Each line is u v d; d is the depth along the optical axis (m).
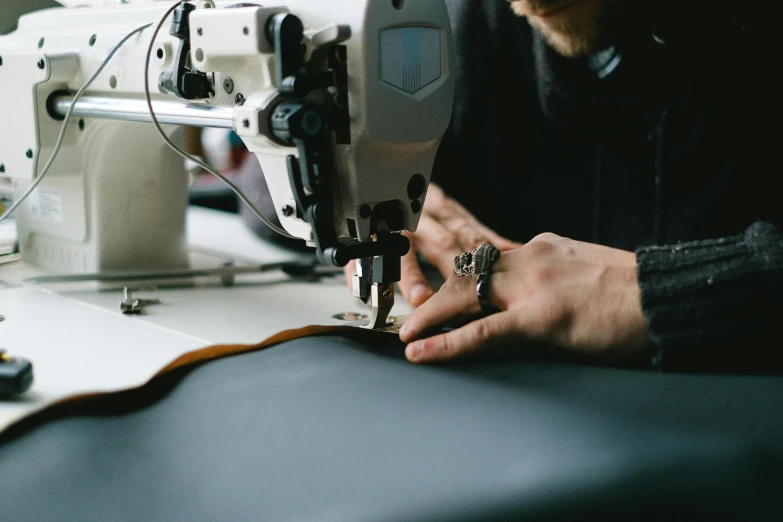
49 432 0.56
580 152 1.55
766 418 0.57
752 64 1.25
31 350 0.79
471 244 1.25
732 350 0.67
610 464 0.50
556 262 0.76
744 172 1.30
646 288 0.69
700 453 0.51
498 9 1.50
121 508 0.47
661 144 1.29
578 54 1.25
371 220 0.76
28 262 1.21
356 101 0.71
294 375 0.67
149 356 0.77
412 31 0.73
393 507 0.46
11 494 0.49
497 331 0.71
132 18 1.01
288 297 1.05
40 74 1.01
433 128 0.76
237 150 1.89
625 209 1.46
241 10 0.74
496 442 0.53
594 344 0.70
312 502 0.47
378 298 0.82
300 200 0.74
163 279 1.10
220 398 0.63
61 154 1.06
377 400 0.61
